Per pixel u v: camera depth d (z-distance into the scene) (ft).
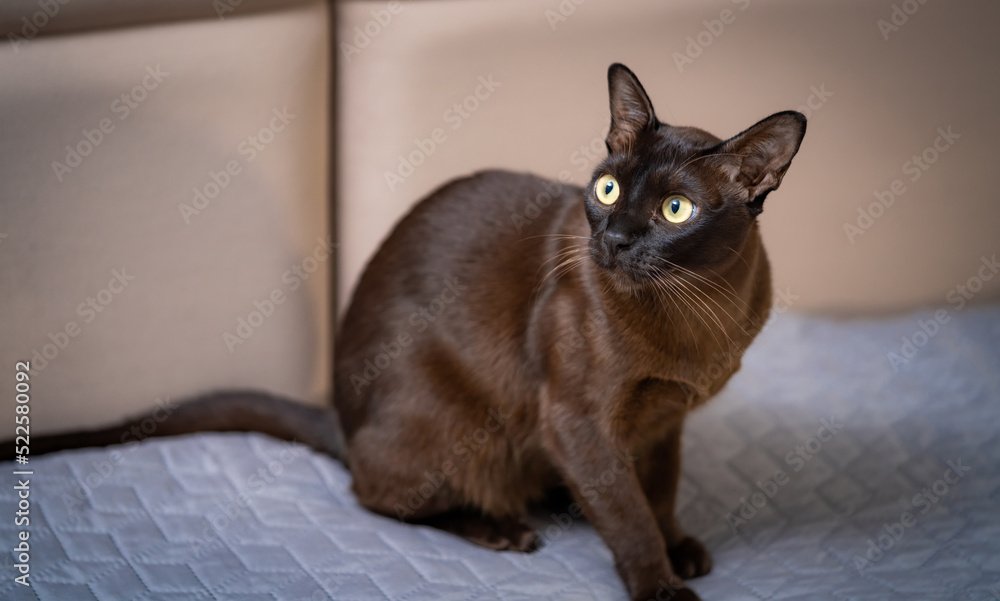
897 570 4.34
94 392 5.76
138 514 4.75
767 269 4.50
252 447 5.49
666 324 4.10
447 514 4.95
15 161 5.19
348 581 4.25
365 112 6.52
